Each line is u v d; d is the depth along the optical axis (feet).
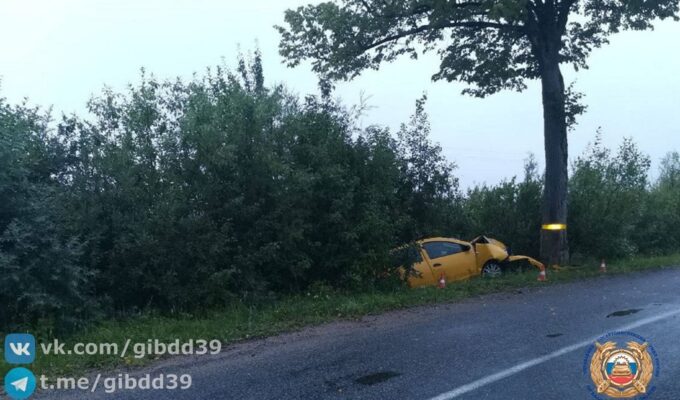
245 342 26.84
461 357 22.41
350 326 29.68
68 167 33.42
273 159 36.17
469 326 28.22
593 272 50.60
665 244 76.38
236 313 32.27
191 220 33.37
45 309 27.76
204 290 33.24
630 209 62.69
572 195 61.72
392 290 39.91
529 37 54.70
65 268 28.43
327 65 55.62
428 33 57.26
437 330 27.53
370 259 39.22
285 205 36.99
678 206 79.20
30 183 29.81
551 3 53.26
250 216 35.86
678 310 31.07
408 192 48.57
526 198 60.49
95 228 31.89
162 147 34.86
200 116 35.42
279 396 18.54
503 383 19.15
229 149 34.55
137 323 30.32
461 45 59.82
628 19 56.39
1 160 28.30
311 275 40.06
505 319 29.73
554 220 53.52
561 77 54.34
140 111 35.09
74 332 28.19
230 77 38.01
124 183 32.91
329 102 43.75
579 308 32.45
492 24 54.39
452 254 46.85
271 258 36.42
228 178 36.17
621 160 74.49
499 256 48.42
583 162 65.26
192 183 35.19
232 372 21.62
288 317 31.76
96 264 32.14
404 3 52.34
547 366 20.95
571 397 17.76
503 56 59.98
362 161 41.34
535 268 51.16
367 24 53.47
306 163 39.11
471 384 19.08
